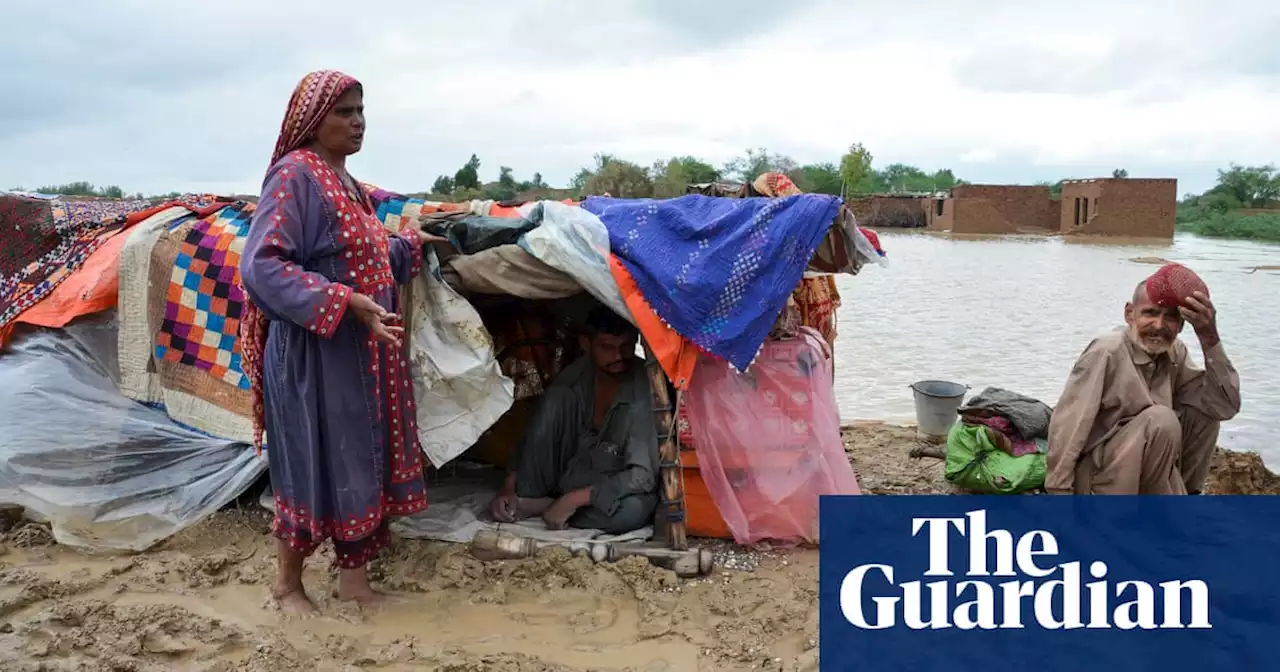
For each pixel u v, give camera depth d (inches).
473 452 231.5
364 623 154.0
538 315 225.9
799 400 190.4
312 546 156.2
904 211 2748.5
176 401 196.2
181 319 197.0
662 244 179.9
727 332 176.6
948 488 227.9
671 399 192.9
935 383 283.4
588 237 178.1
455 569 171.2
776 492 189.3
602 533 188.2
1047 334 601.0
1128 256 1485.0
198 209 206.4
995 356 509.7
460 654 142.7
